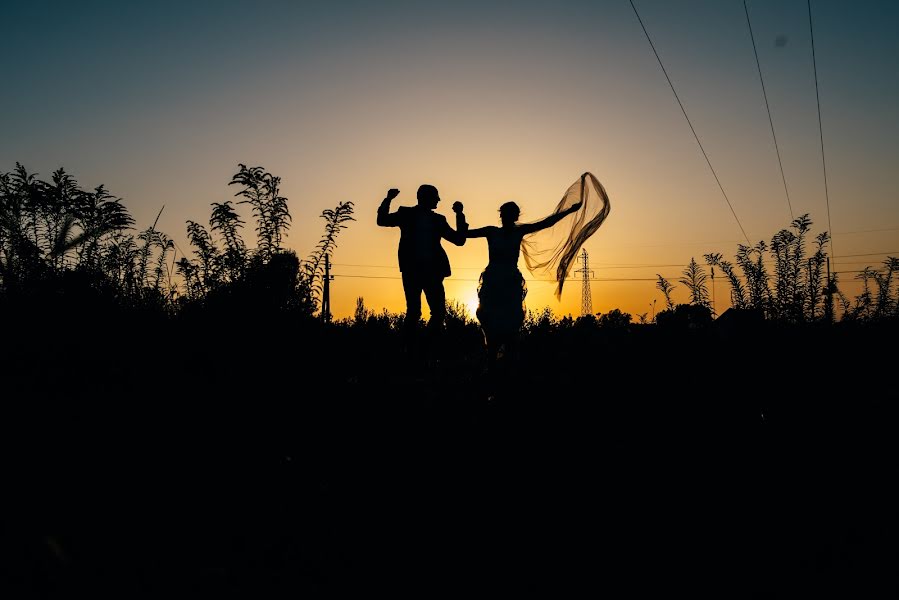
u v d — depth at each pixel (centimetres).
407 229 1011
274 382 644
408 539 404
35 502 390
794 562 373
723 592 338
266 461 526
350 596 331
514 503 468
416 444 608
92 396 524
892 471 525
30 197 682
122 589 314
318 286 711
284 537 399
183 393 575
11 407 477
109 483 435
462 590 340
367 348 1144
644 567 369
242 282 663
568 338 1328
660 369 948
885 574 355
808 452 587
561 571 362
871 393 683
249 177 704
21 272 607
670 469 546
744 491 493
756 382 736
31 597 296
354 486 495
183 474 474
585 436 649
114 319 596
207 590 324
